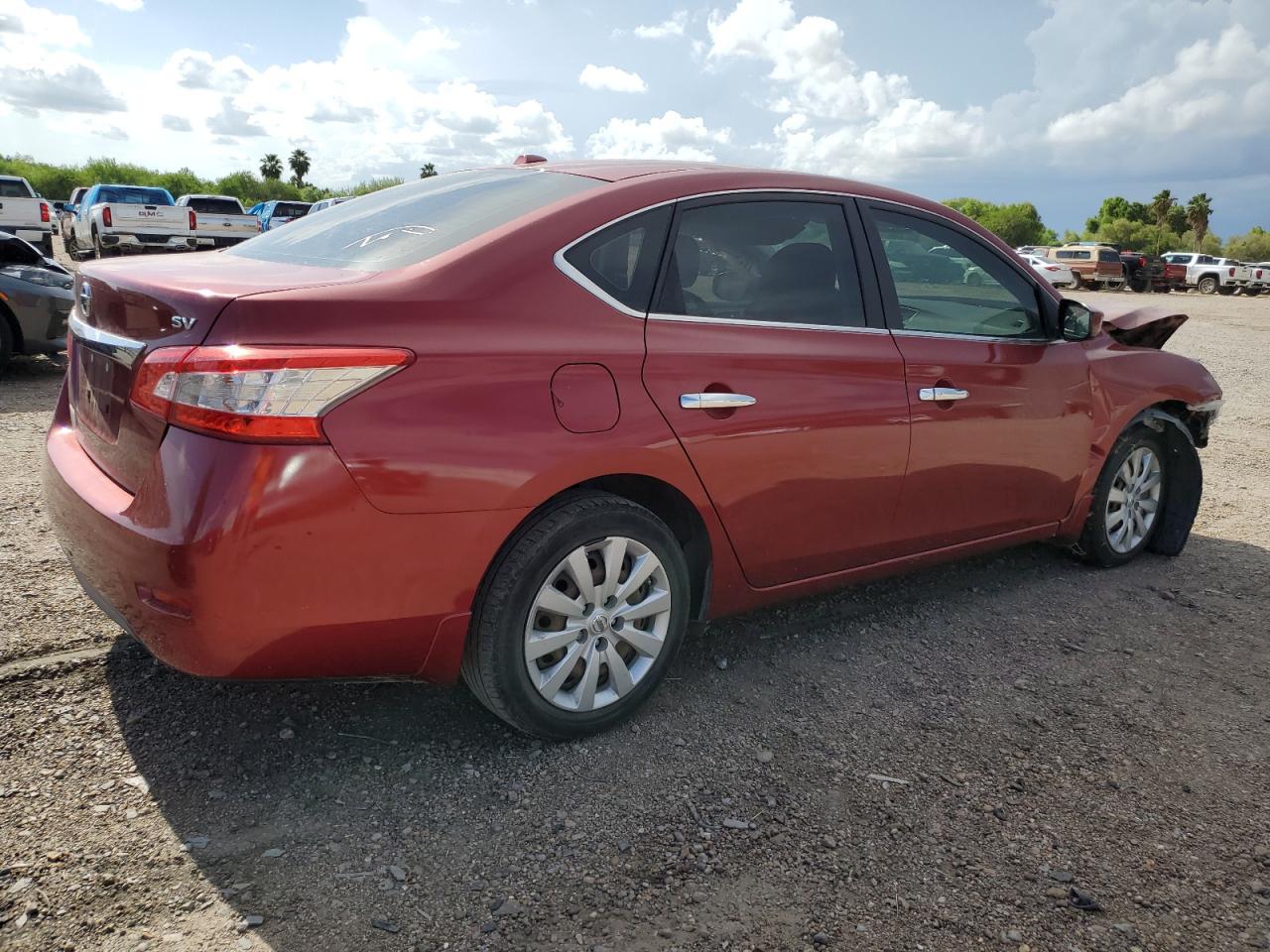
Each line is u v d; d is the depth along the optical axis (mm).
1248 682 3293
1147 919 2100
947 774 2627
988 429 3453
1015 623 3695
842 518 3098
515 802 2389
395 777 2463
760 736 2771
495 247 2436
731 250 2857
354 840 2213
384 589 2186
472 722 2746
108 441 2326
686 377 2627
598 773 2535
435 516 2203
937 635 3549
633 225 2662
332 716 2730
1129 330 4211
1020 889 2178
